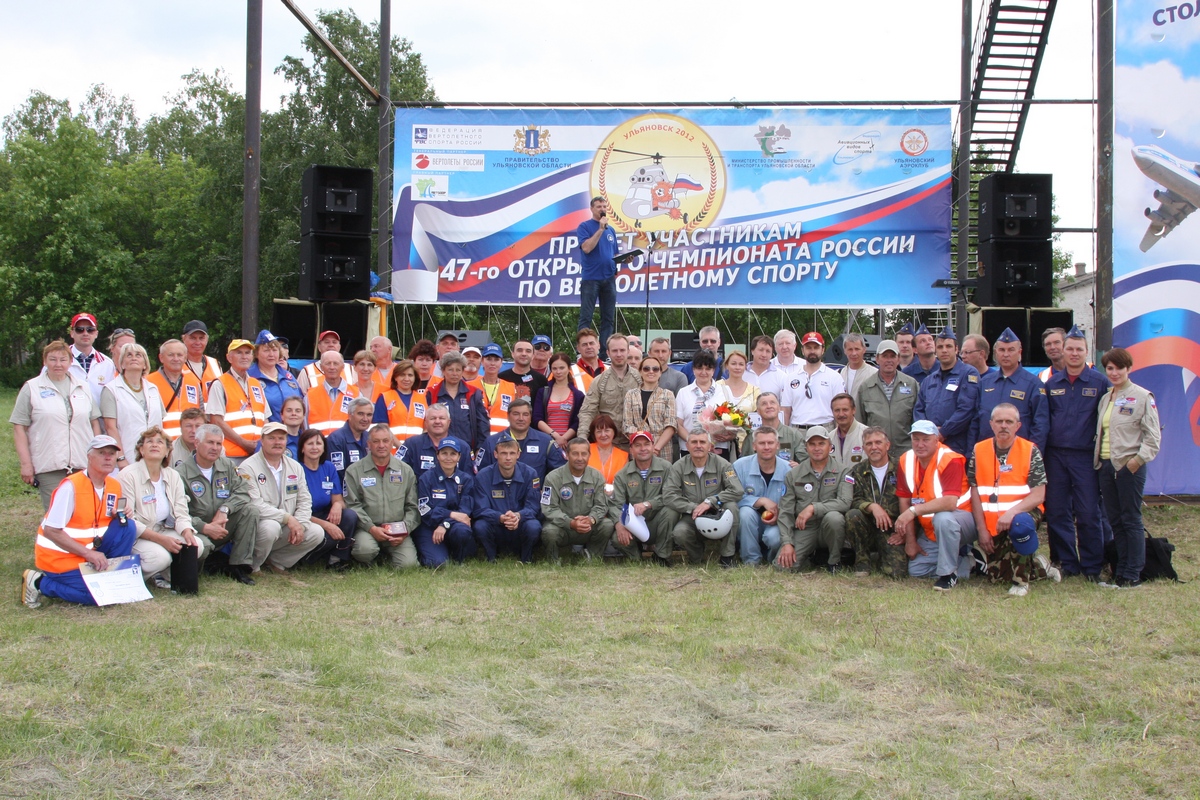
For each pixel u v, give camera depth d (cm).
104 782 376
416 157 1377
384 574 792
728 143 1365
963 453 848
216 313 3844
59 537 645
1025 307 1141
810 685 504
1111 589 748
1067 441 800
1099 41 1078
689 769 400
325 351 916
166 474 712
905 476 791
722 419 902
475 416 926
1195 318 1066
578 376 996
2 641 551
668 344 979
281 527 782
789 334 973
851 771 398
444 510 841
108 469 664
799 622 632
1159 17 1062
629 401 916
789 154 1360
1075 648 572
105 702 452
